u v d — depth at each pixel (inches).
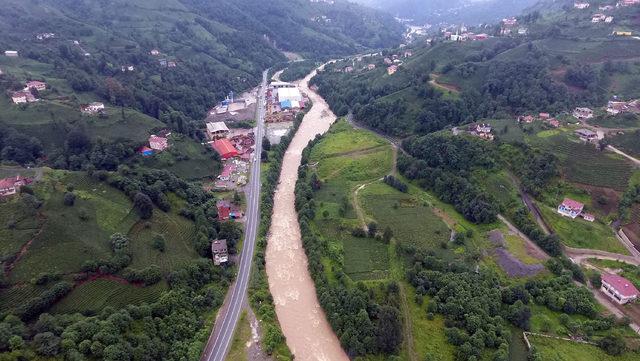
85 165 6594.5
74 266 4451.3
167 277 4704.7
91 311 4133.9
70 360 3508.9
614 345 4074.8
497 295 4611.2
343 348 4323.3
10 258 4291.3
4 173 5580.7
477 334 4146.2
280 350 4264.3
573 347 4153.5
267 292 4975.4
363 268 5315.0
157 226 5433.1
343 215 6417.3
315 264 5260.8
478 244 5718.5
